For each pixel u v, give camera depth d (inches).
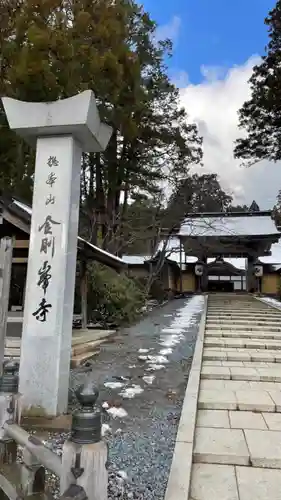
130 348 362.0
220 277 1574.8
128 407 191.9
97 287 508.4
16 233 331.0
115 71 393.7
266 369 270.4
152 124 719.1
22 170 326.3
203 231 1306.6
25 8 332.8
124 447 143.8
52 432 154.3
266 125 692.1
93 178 761.6
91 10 394.0
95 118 186.7
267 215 1409.9
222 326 502.0
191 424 160.1
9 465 110.1
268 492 115.6
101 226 797.9
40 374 171.6
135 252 1250.6
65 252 179.8
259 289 1497.3
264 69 663.1
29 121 181.2
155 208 828.0
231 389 222.7
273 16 629.3
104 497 76.0
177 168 796.0
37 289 178.5
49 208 183.5
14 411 116.2
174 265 1376.7
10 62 327.6
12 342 315.9
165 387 229.3
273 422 172.9
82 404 81.9
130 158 732.7
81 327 442.3
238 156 756.6
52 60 321.1
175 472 120.1
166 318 620.7
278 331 467.8
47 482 115.6
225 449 142.3
